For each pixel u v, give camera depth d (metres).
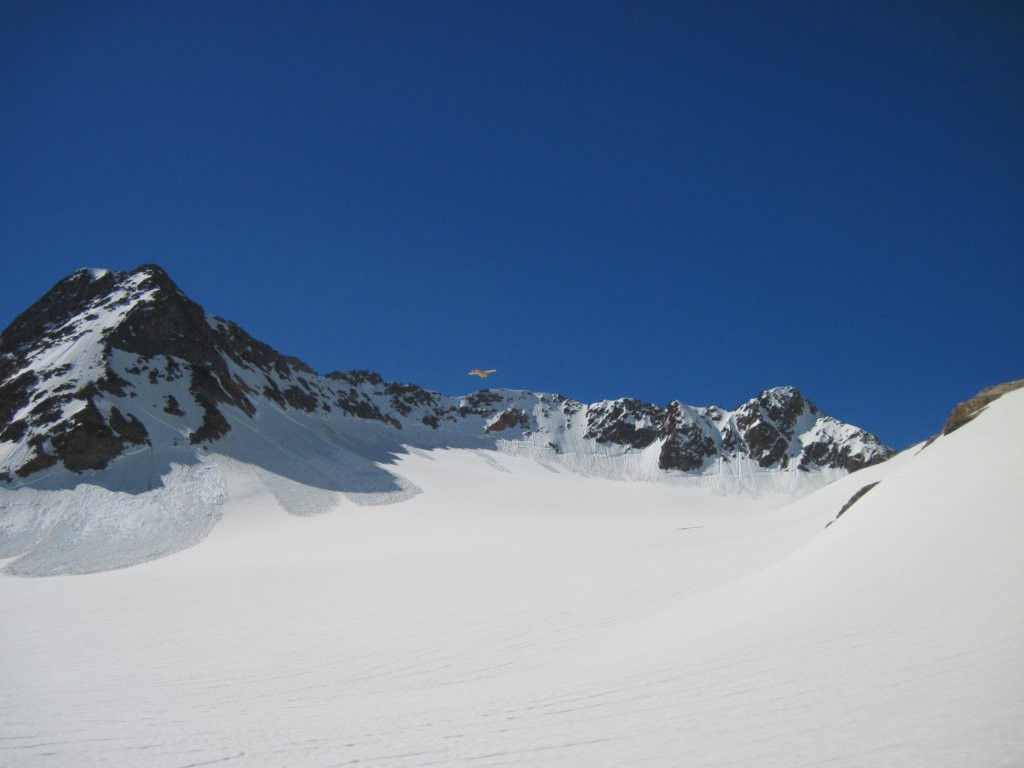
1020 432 23.38
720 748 11.61
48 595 40.56
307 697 21.16
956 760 9.55
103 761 14.75
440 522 76.00
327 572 42.59
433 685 21.53
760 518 58.88
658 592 31.23
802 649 16.22
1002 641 13.30
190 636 30.62
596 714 14.88
